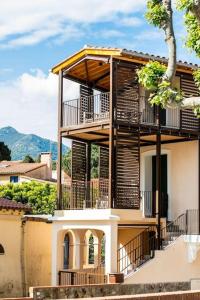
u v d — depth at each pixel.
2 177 55.47
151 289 20.56
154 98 17.08
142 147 28.11
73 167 27.03
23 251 27.36
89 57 24.91
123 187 24.22
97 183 27.20
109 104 24.62
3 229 26.44
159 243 24.11
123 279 22.94
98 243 30.12
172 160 27.05
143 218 24.66
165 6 16.81
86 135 26.39
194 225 25.64
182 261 24.12
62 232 25.95
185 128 25.59
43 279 28.75
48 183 49.75
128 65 24.41
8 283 26.44
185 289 21.72
